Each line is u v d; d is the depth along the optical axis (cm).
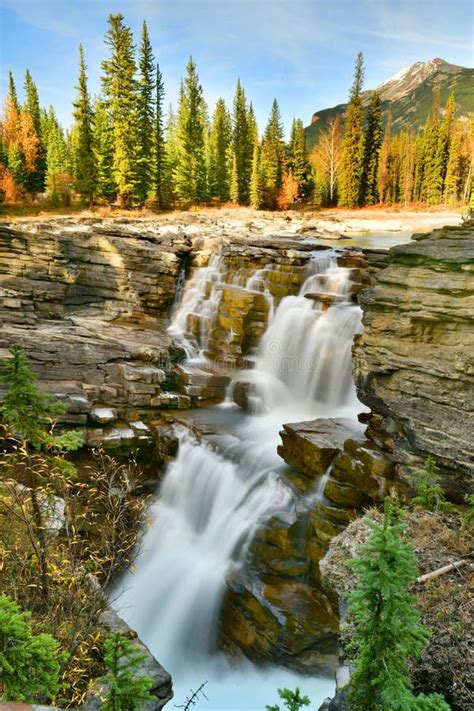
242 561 1138
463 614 589
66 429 1471
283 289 1964
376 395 998
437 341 880
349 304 1745
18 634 364
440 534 736
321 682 930
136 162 4412
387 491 943
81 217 3834
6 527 763
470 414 824
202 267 2309
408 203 6284
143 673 657
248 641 1023
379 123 5956
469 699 508
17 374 620
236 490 1291
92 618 672
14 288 1888
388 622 398
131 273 2117
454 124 6656
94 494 1358
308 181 6544
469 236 958
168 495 1473
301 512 1091
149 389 1650
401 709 375
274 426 1558
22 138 5650
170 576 1227
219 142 5762
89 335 1795
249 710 910
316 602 987
